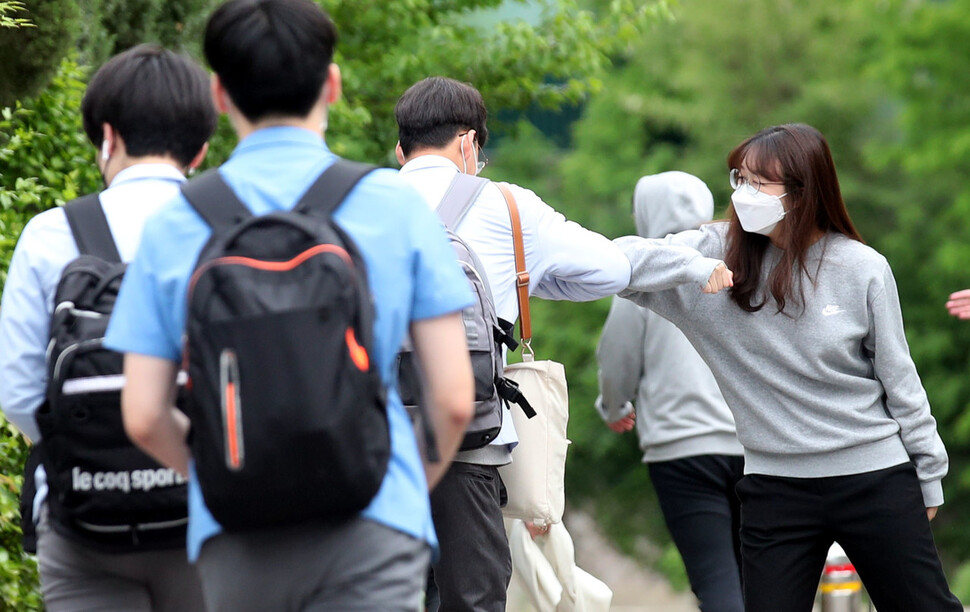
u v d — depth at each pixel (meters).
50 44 15.68
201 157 10.46
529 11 37.12
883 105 60.00
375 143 30.28
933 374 55.72
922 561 13.33
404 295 8.05
